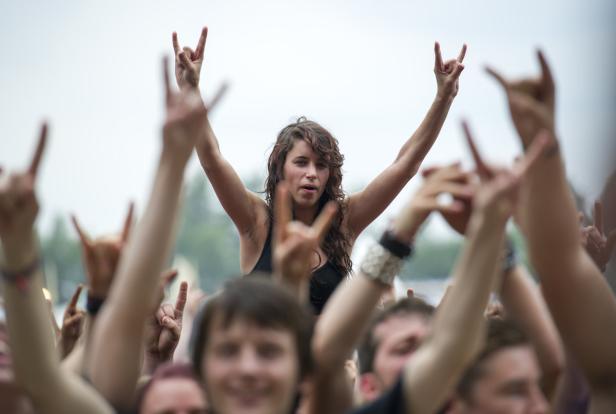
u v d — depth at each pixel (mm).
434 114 12992
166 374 7863
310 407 7750
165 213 7430
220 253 168125
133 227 8141
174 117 7398
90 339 8078
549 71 7254
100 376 7520
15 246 6953
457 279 7098
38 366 7098
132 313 7477
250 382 7129
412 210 7461
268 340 7180
